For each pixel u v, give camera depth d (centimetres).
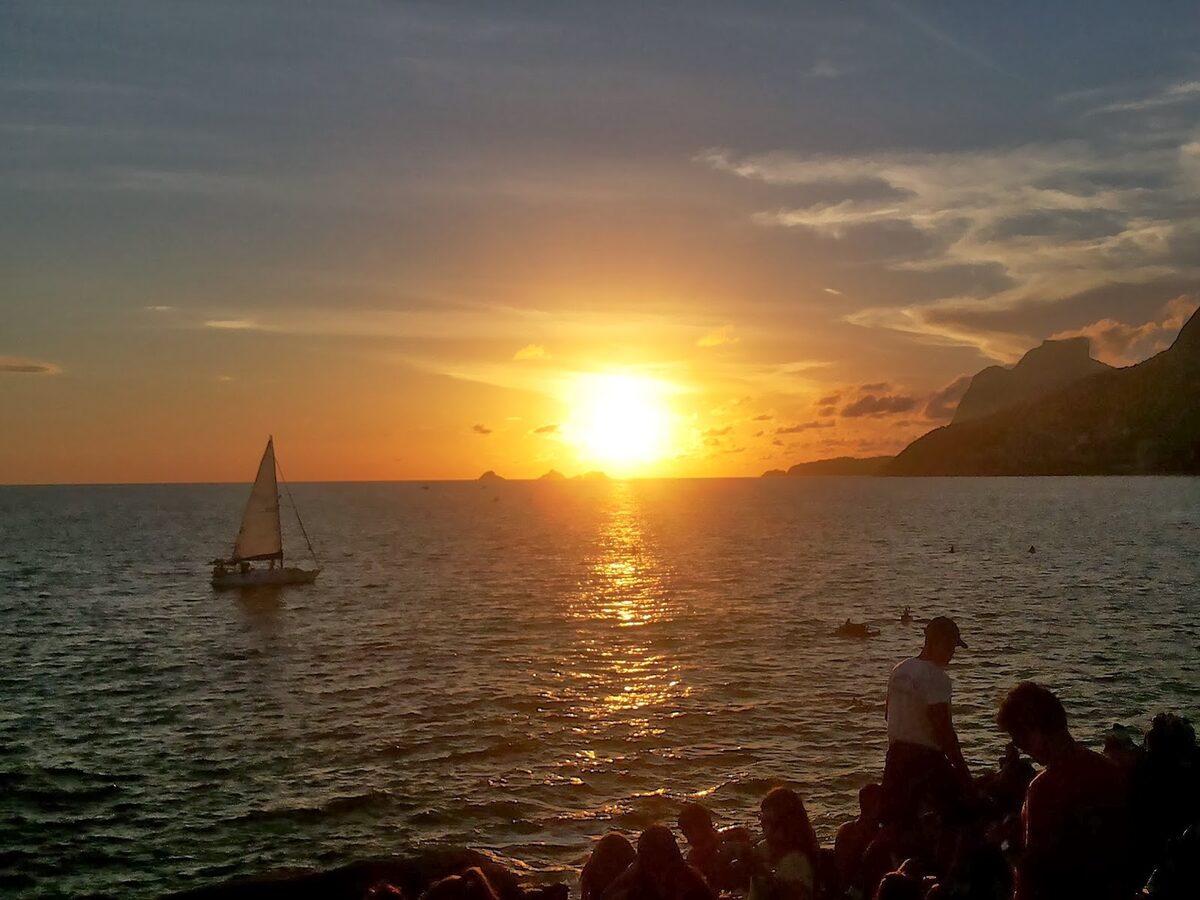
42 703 3106
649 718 2691
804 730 2519
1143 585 5638
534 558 8794
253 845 1853
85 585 6994
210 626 4934
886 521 13488
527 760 2323
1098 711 2633
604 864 1022
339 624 4869
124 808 2058
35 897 1645
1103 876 684
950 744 938
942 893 789
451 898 862
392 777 2219
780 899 888
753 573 7025
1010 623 4262
